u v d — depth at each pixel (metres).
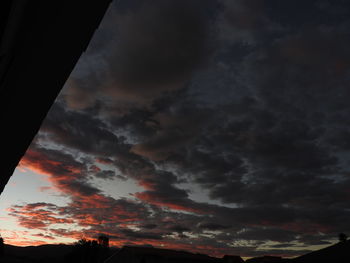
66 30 1.19
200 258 31.70
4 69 1.32
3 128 1.75
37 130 1.84
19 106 1.59
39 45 1.23
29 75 1.39
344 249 20.75
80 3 1.09
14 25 1.12
